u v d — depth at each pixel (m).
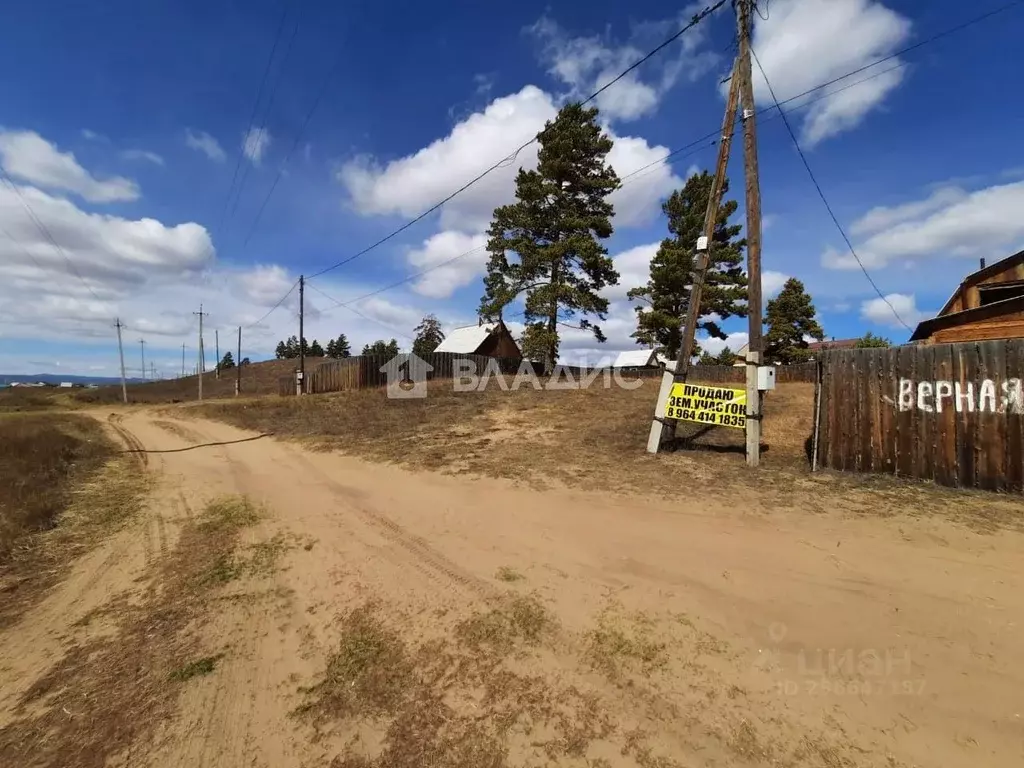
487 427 13.66
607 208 28.23
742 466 8.34
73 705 3.36
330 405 22.00
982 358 6.61
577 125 27.02
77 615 4.66
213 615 4.52
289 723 3.07
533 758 2.69
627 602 4.23
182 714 3.20
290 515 7.49
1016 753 2.53
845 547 5.00
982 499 6.19
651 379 26.59
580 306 27.28
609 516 6.36
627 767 2.60
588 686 3.24
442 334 65.56
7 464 10.68
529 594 4.51
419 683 3.38
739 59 8.95
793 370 28.02
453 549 5.71
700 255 9.55
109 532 7.08
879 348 7.52
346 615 4.38
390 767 2.68
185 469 11.81
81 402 51.78
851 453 7.69
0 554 6.01
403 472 9.67
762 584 4.37
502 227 27.44
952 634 3.52
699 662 3.40
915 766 2.50
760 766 2.56
